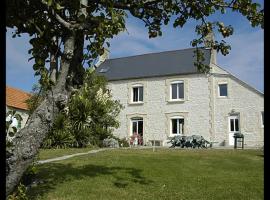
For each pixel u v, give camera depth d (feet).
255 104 99.04
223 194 28.43
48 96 18.78
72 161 42.88
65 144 70.18
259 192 29.30
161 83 111.14
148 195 27.53
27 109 82.12
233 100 101.76
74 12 20.38
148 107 111.75
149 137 110.52
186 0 24.77
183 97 107.96
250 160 48.32
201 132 104.27
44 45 19.79
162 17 25.96
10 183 17.19
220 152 58.80
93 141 78.28
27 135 17.89
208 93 104.42
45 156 49.85
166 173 36.68
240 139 96.48
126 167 38.65
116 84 116.98
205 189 30.17
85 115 74.74
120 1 22.90
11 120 17.57
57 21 19.30
